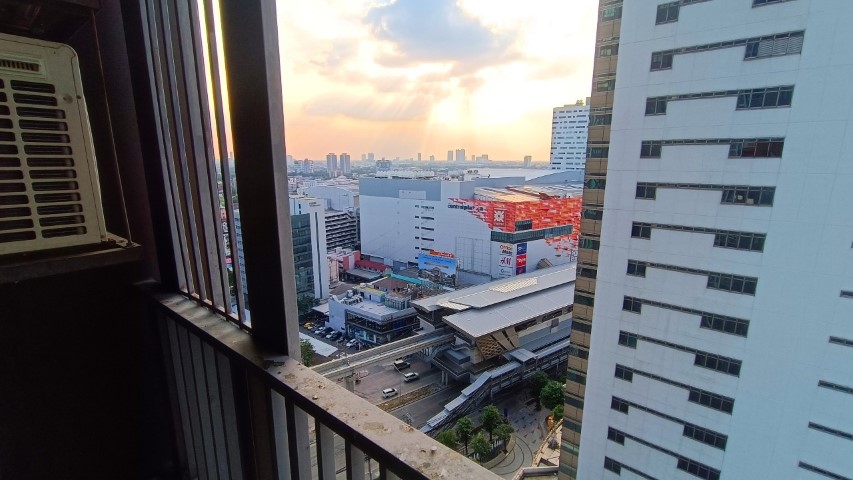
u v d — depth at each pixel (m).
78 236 0.89
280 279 0.76
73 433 1.27
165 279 1.27
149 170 1.20
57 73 0.84
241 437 0.89
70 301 1.21
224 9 0.74
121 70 1.25
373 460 0.52
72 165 0.87
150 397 1.40
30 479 1.20
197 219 1.07
